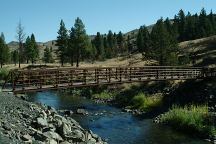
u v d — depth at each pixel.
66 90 61.66
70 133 20.61
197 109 33.41
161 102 40.75
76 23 82.31
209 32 110.94
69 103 45.22
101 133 28.17
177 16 125.44
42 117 21.84
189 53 82.38
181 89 43.91
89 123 32.00
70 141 19.61
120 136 27.33
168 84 47.66
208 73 46.88
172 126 31.31
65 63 106.31
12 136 15.59
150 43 61.25
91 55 102.69
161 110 38.16
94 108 41.66
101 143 22.33
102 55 113.56
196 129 28.55
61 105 42.69
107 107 42.94
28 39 103.19
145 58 63.00
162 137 27.28
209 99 38.31
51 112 25.91
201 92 40.69
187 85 44.44
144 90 48.62
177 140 26.41
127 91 49.84
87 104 45.09
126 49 136.75
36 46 106.00
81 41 82.19
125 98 45.84
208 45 86.75
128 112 39.25
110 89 53.78
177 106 39.09
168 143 25.45
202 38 101.38
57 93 58.75
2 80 55.66
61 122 21.89
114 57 121.88
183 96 41.88
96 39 119.44
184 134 28.47
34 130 18.14
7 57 100.50
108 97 50.41
